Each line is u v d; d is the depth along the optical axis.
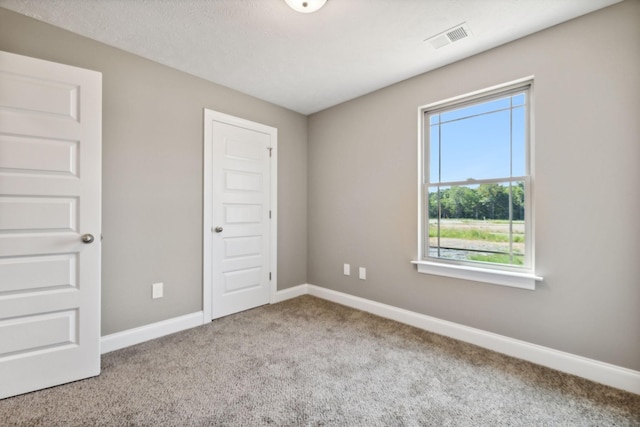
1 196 1.60
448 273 2.42
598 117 1.76
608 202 1.74
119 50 2.19
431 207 2.63
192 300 2.62
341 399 1.61
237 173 2.96
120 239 2.21
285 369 1.91
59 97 1.73
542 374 1.86
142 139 2.31
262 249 3.20
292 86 2.85
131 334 2.25
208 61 2.38
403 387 1.73
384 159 2.89
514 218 2.16
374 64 2.42
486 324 2.23
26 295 1.64
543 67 1.96
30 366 1.65
